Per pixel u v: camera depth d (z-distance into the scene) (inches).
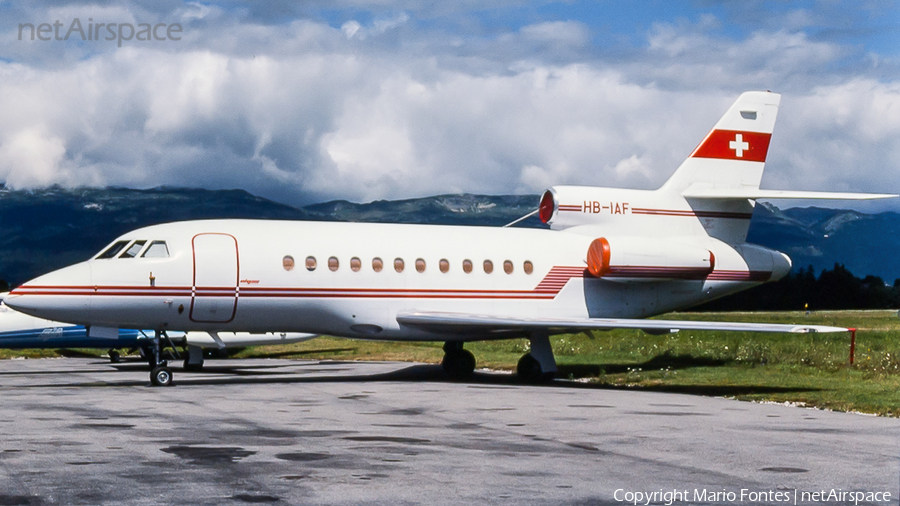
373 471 495.2
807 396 922.7
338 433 641.0
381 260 1159.6
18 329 1427.2
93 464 509.4
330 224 1180.5
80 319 1031.0
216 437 616.4
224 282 1072.8
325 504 418.0
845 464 533.6
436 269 1188.5
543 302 1250.0
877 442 622.2
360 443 594.2
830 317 4712.1
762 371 1229.7
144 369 1475.1
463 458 539.5
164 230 1084.5
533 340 1205.7
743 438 634.8
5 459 523.5
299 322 1130.0
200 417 729.6
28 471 487.2
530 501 427.5
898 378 1114.1
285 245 1115.3
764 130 1368.1
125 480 466.0
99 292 1024.2
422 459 534.9
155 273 1046.4
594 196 1307.8
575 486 462.3
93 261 1047.6
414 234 1208.2
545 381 1196.5
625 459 542.9
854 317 4781.0
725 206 1352.1
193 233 1086.4
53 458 527.5
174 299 1053.2
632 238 1258.6
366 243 1162.6
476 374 1332.4
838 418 767.7
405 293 1166.3
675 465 524.7
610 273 1237.7
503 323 1115.9
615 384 1152.2
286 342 1588.3
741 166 1355.8
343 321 1143.0
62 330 1449.3
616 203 1315.2
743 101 1359.5
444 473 491.5
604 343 1770.4
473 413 775.1
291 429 659.4
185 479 469.4
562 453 562.3
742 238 1365.7
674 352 1531.7
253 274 1086.4
